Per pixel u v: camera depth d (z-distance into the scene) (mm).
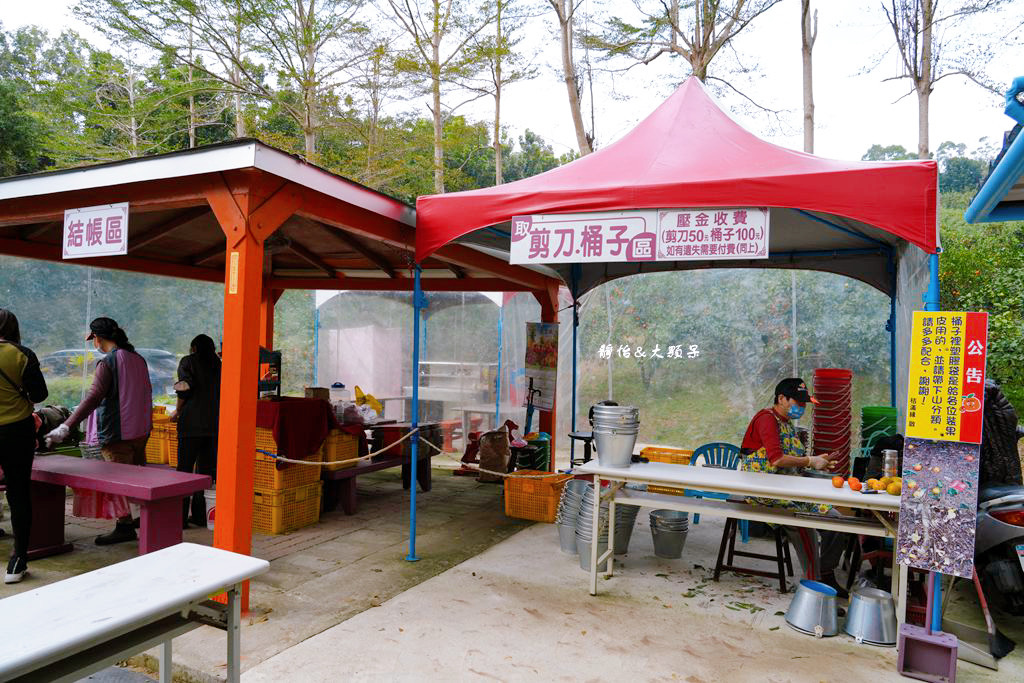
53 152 19609
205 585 2129
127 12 15445
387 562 4922
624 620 3912
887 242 6199
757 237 3760
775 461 4312
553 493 6160
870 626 3697
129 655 2049
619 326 13977
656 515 5211
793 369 11922
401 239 5051
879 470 4871
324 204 4207
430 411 12109
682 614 4031
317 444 5922
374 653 3385
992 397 4258
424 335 12727
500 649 3475
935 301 3418
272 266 8820
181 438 5480
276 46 16797
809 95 13812
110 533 5312
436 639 3574
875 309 12078
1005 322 9961
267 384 6074
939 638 3246
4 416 4137
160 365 13812
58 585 2121
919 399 3365
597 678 3189
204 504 5766
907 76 12516
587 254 4117
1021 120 2363
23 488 4254
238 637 2301
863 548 4848
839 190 3551
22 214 4695
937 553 3326
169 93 18297
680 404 12930
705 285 13414
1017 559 3729
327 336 13250
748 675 3256
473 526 6039
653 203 3941
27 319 12555
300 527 5879
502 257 6746
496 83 17234
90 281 13336
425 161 18375
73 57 20125
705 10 14477
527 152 28625
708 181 3828
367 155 17969
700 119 4734
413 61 17000
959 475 3285
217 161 3605
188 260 8078
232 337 3637
